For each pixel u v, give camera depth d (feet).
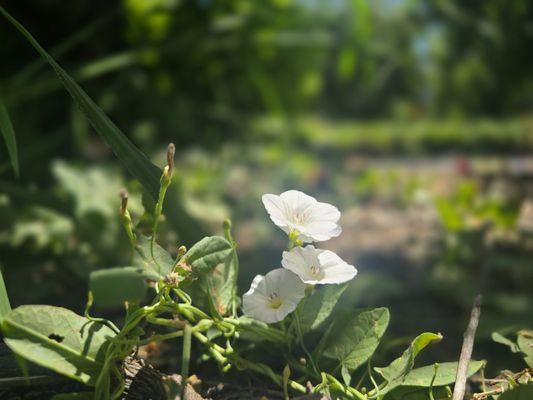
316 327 0.64
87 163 2.33
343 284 0.64
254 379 0.68
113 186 1.52
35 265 1.19
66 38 2.90
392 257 1.84
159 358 0.71
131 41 2.99
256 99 3.81
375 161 7.80
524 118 16.67
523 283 1.41
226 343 0.65
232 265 0.66
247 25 2.87
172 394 0.54
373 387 0.65
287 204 0.60
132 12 2.89
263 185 3.10
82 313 0.97
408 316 1.24
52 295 1.08
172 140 3.47
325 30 2.60
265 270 1.46
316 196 3.19
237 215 2.16
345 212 2.80
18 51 2.82
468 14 7.18
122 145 0.67
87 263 1.21
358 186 3.46
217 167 3.19
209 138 3.67
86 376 0.55
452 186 3.37
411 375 0.60
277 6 2.87
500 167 5.11
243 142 3.91
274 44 3.06
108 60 2.27
